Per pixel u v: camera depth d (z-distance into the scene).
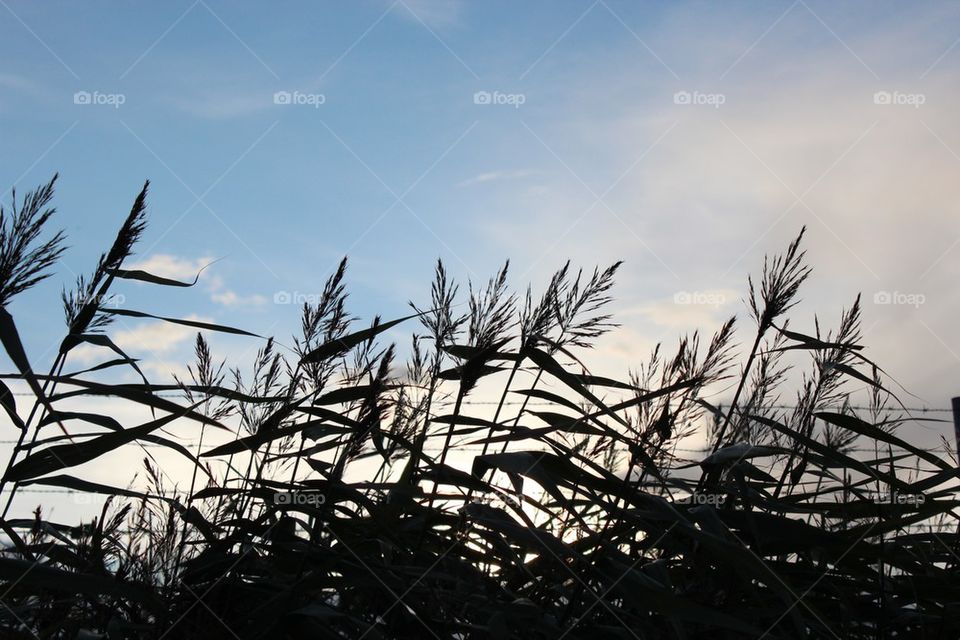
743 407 2.52
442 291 2.26
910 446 2.08
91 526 2.04
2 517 1.70
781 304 2.29
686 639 1.73
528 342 2.26
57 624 1.83
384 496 2.10
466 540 2.08
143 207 1.87
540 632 1.87
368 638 1.63
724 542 1.64
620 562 1.82
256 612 1.75
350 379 2.18
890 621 2.20
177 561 1.97
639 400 1.98
